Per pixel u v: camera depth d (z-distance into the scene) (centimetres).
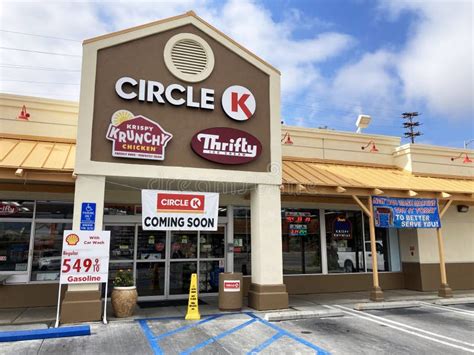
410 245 1531
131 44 1039
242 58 1145
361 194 1233
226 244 1332
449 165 1633
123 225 1236
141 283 1221
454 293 1427
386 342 765
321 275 1420
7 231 1114
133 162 984
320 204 1464
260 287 1051
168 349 702
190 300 958
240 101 1112
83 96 966
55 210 1166
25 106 1182
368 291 1456
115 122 980
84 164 937
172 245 1276
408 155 1577
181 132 1042
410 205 1298
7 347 709
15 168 902
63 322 876
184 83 1073
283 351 697
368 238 1523
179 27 1095
